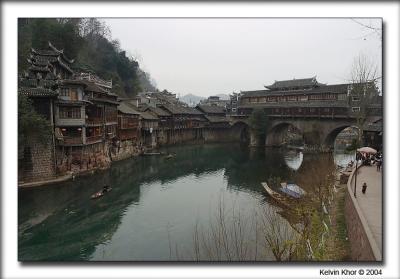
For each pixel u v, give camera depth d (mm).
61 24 70938
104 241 25625
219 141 108562
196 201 36969
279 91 92312
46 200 33406
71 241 25469
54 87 40906
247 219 29250
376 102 60812
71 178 40250
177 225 29062
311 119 75125
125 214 32031
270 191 37656
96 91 47250
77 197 35438
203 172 54875
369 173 32656
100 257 22953
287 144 99250
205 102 146625
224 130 110312
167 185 45000
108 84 74062
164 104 97062
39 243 24891
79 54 76312
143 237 26422
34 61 49125
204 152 80062
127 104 77938
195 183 46562
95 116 47781
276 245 18031
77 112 41688
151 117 78500
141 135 75188
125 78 99312
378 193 23672
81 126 41875
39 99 37906
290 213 28188
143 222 29906
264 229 24234
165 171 54531
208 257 21266
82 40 75250
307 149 75375
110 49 96250
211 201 36844
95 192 37719
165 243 25156
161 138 86938
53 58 50875
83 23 89500
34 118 34719
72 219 29703
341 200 28891
